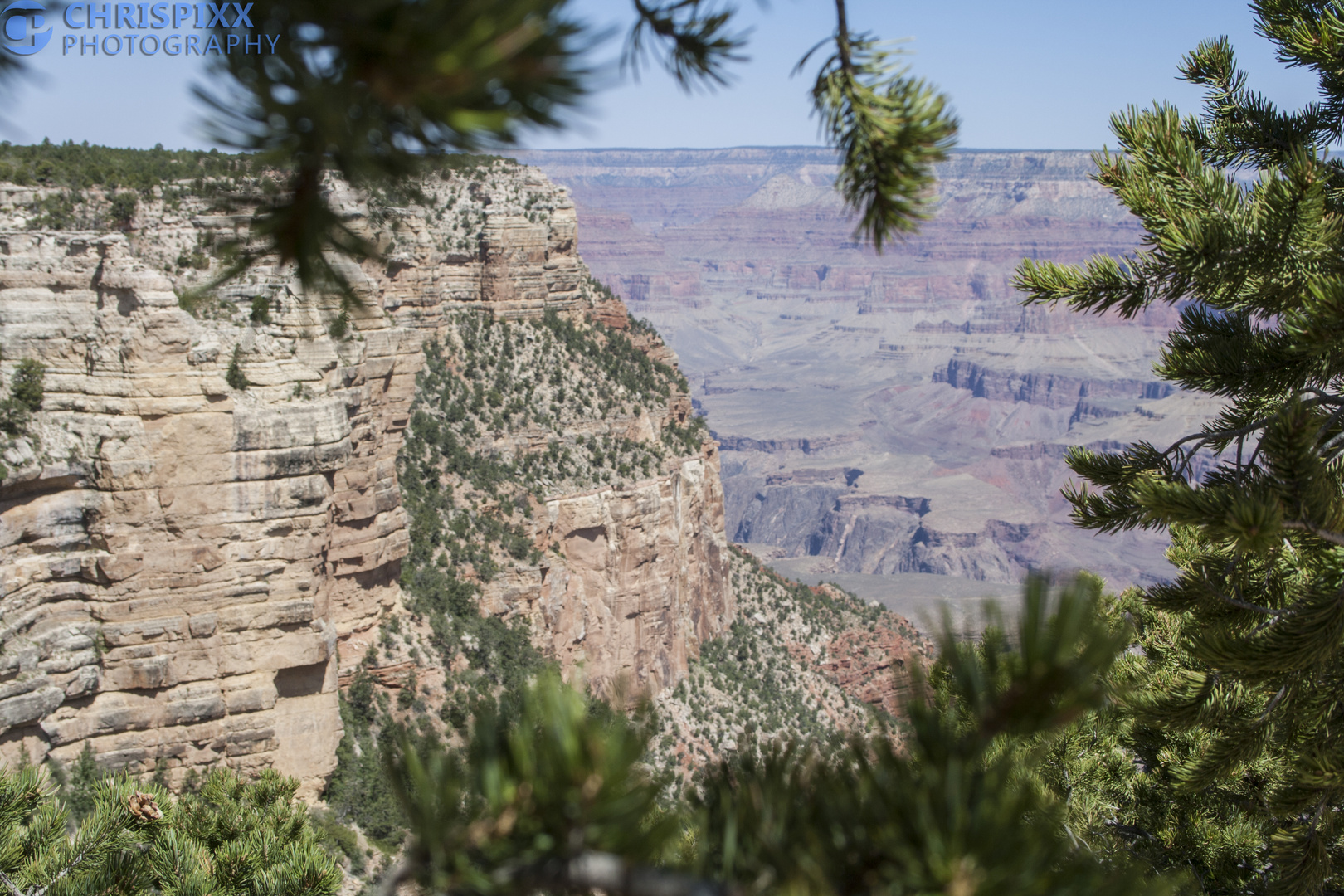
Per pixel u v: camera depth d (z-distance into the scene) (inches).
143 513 1272.1
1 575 1189.7
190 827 475.8
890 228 121.9
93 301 1270.9
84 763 1255.5
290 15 73.9
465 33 69.4
